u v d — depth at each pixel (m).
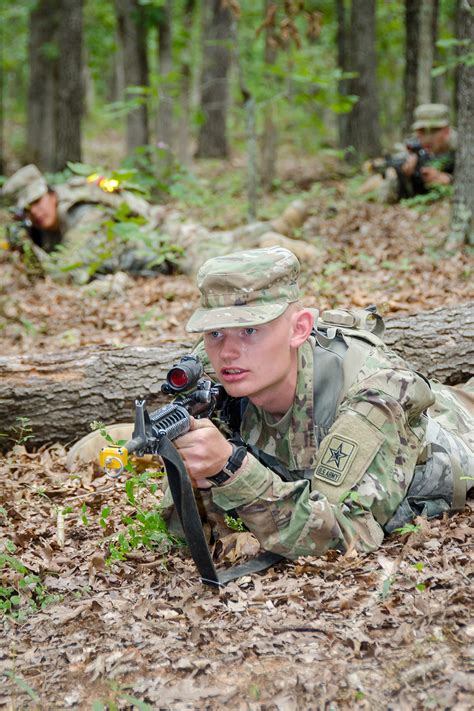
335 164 19.36
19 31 27.02
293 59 10.52
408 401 3.26
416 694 2.53
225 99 23.09
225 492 3.03
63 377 5.04
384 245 9.14
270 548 3.15
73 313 7.59
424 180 11.74
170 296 7.71
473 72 8.39
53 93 20.95
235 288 3.00
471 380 4.75
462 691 2.52
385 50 21.41
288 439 3.33
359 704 2.51
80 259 8.44
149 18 14.65
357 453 3.17
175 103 18.50
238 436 3.52
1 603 3.18
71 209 8.87
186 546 3.54
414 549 3.31
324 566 3.17
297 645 2.80
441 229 9.63
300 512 3.09
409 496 3.57
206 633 2.90
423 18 13.45
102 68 30.69
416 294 6.89
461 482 3.58
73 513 4.10
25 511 4.14
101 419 5.05
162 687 2.67
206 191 15.16
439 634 2.77
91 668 2.79
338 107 10.41
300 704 2.54
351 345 3.36
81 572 3.46
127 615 3.08
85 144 29.22
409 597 2.98
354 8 17.30
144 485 3.76
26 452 4.98
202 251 8.40
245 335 3.03
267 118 15.68
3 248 9.17
